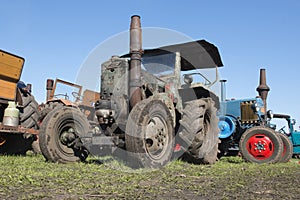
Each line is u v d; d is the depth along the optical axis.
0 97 7.25
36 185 3.47
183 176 4.41
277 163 7.11
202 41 6.30
